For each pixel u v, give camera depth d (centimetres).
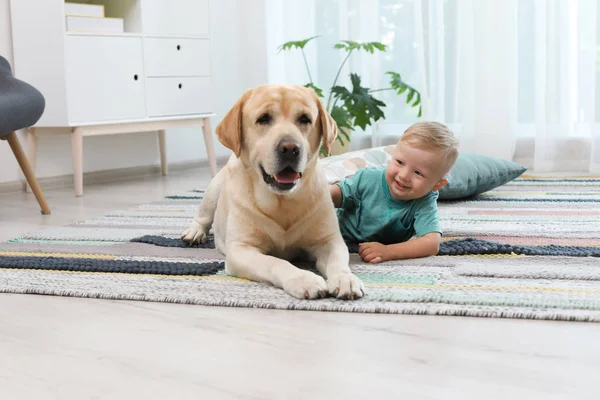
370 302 139
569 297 138
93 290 154
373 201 188
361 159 261
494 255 177
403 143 177
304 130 154
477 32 366
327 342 120
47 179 353
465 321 129
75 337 126
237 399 99
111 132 337
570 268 160
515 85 365
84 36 321
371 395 99
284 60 430
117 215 260
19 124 254
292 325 129
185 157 429
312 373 107
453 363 109
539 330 123
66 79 314
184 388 103
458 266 165
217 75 445
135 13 350
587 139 356
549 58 352
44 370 111
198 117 380
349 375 106
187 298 145
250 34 454
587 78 351
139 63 346
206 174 398
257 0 447
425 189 177
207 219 205
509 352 113
